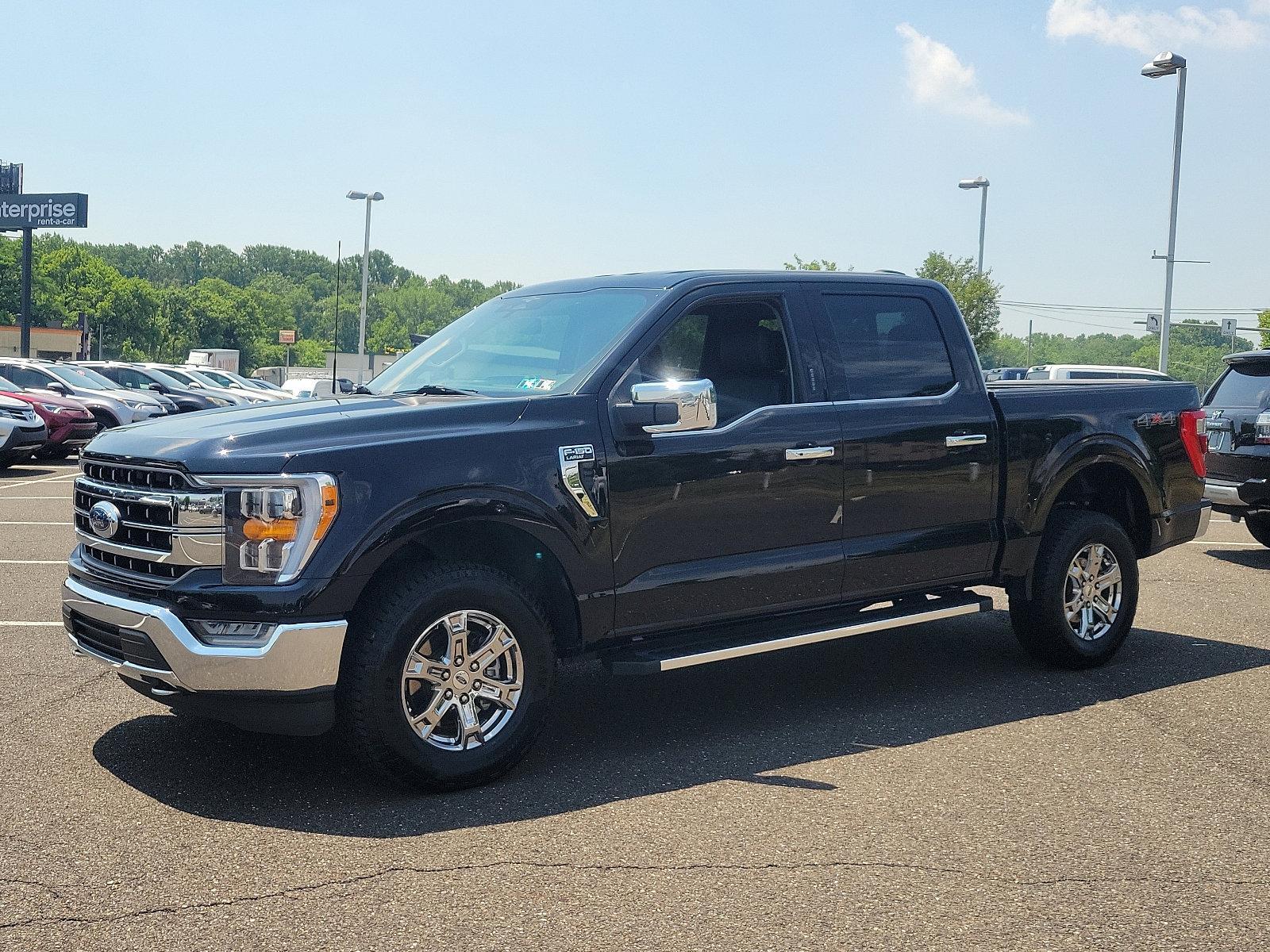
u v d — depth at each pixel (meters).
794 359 5.60
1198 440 7.02
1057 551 6.38
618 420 4.98
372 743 4.41
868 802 4.51
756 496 5.32
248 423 4.61
